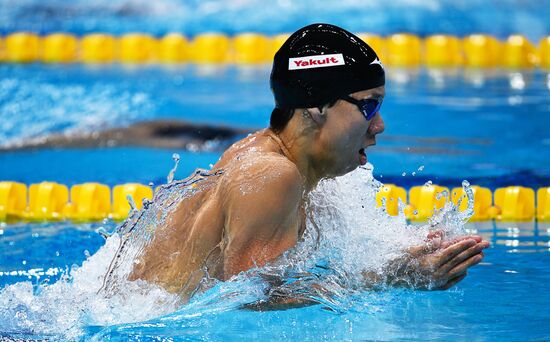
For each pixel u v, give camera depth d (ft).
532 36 105.81
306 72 26.18
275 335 26.40
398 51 100.01
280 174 25.13
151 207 28.55
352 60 26.32
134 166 62.75
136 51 106.22
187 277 27.14
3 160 65.87
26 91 88.12
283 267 25.49
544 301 30.83
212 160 64.39
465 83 89.15
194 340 25.86
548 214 49.60
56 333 27.02
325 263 28.84
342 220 30.09
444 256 27.91
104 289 28.84
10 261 38.58
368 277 28.58
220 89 89.66
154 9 126.82
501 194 51.34
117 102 84.28
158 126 75.05
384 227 30.42
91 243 42.78
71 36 108.06
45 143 71.15
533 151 62.85
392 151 64.44
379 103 26.99
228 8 125.70
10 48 104.68
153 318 27.68
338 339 26.07
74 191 52.80
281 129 27.27
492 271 35.91
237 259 25.25
